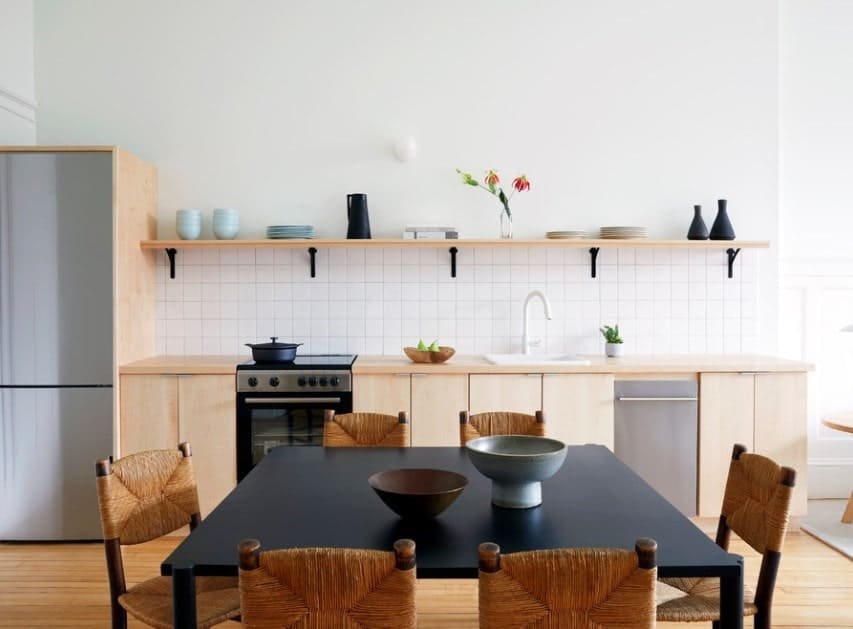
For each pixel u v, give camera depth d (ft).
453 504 6.22
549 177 14.26
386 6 14.20
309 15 14.16
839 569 10.96
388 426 9.16
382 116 14.20
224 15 14.15
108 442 12.01
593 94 14.25
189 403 12.19
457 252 14.23
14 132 13.33
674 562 4.85
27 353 11.93
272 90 14.19
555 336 14.26
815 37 14.52
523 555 4.38
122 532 6.68
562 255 14.23
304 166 14.21
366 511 6.02
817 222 14.65
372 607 4.37
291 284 14.20
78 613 9.55
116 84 14.11
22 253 11.88
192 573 4.81
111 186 11.90
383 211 14.23
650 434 12.29
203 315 14.14
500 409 12.28
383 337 14.21
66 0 14.05
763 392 12.33
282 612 4.37
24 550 11.87
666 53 14.26
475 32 14.21
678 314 14.29
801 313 14.67
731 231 13.57
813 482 14.61
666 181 14.28
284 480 7.00
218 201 14.19
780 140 14.51
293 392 12.23
